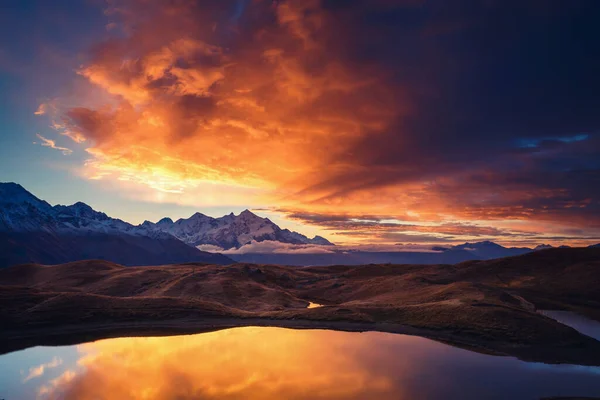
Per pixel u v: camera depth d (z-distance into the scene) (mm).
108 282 151000
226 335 75688
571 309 90688
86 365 55562
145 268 195500
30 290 105938
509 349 58750
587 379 45781
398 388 43406
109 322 86062
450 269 160500
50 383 47812
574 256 141875
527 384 44281
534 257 149375
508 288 116250
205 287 130375
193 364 55062
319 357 57156
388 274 175250
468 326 69875
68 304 92375
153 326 84000
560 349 57750
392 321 81062
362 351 60156
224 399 41156
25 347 67875
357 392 42281
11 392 44969
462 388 42969
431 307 83875
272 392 42938
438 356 56438
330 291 152625
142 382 47469
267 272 178750
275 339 70938
